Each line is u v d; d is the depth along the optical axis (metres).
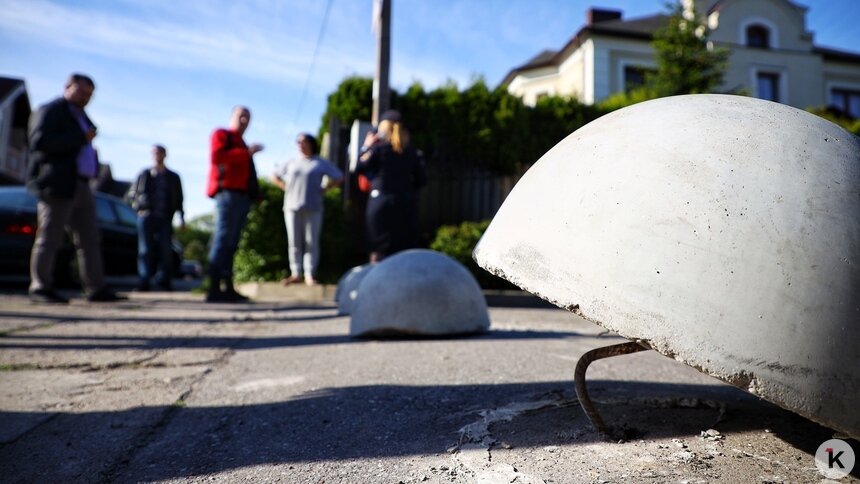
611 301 1.46
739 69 21.34
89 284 6.90
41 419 2.17
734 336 1.37
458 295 4.02
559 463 1.56
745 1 21.89
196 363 3.26
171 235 10.03
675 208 1.47
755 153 1.49
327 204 9.08
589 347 3.50
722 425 1.84
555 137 11.21
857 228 1.39
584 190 1.60
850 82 23.25
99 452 1.81
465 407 2.13
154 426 2.07
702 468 1.51
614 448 1.65
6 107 26.91
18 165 29.55
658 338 1.41
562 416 1.95
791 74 21.81
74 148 6.04
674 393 2.25
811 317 1.34
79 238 6.79
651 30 20.73
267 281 8.75
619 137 1.66
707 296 1.39
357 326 3.98
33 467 1.70
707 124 1.58
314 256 8.04
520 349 3.40
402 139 6.50
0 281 10.20
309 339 4.09
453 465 1.58
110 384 2.74
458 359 3.08
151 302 7.23
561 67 22.80
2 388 2.67
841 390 1.33
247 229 8.86
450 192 10.74
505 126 10.74
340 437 1.87
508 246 1.68
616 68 20.33
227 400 2.41
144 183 9.42
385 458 1.66
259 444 1.84
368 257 9.44
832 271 1.36
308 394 2.44
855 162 1.49
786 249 1.38
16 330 4.51
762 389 1.35
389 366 2.95
